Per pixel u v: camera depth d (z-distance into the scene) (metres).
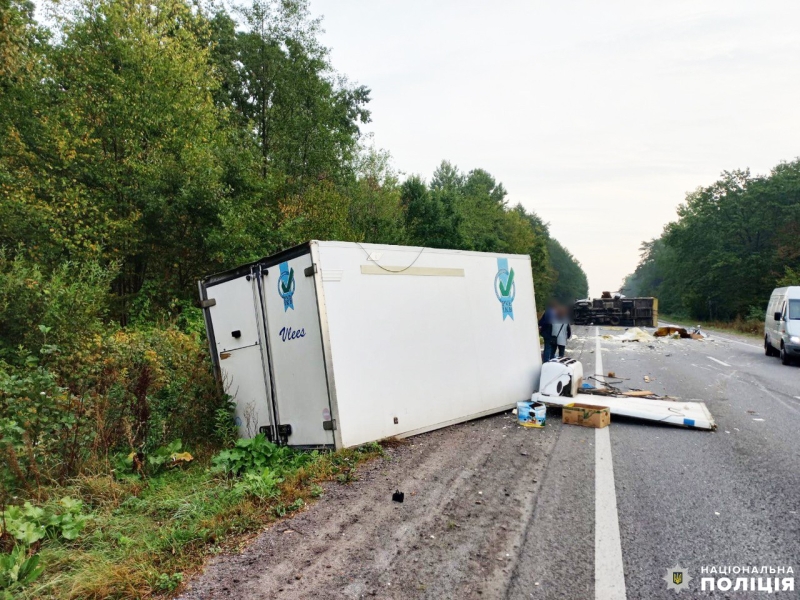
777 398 8.91
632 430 6.73
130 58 14.22
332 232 18.05
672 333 25.86
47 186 12.32
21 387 4.86
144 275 14.85
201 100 15.73
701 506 4.07
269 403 6.17
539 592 2.86
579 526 3.72
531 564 3.17
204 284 6.96
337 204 19.08
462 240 30.41
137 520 4.10
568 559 3.23
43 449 4.73
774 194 44.31
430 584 2.96
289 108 21.23
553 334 11.33
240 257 14.18
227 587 3.00
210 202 14.04
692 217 52.91
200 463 5.70
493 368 7.92
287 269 5.93
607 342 22.31
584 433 6.60
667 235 57.09
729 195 48.72
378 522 3.88
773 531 3.60
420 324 6.81
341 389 5.64
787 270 34.41
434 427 6.78
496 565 3.17
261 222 15.90
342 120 25.69
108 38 14.25
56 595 2.96
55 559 3.41
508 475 4.93
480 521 3.84
